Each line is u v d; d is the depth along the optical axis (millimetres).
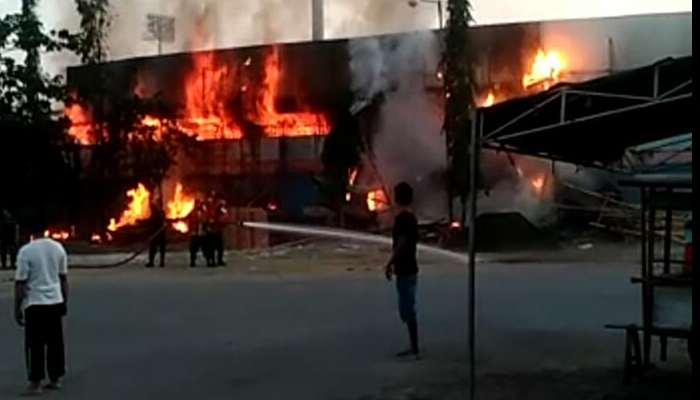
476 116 8547
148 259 29406
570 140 9844
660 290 8828
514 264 26297
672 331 8469
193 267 26812
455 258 29484
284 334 12148
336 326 12828
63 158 45562
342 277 21875
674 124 9539
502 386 8586
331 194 45219
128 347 11266
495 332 11945
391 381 8867
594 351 10445
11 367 10086
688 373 9203
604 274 21734
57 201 45156
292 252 33312
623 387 8531
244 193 48125
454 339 11430
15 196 43156
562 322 12836
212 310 15148
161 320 13938
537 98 8328
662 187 8641
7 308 16484
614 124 9133
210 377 9242
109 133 47469
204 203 35500
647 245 9039
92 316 14539
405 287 10258
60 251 8836
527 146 10000
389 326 12711
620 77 8047
